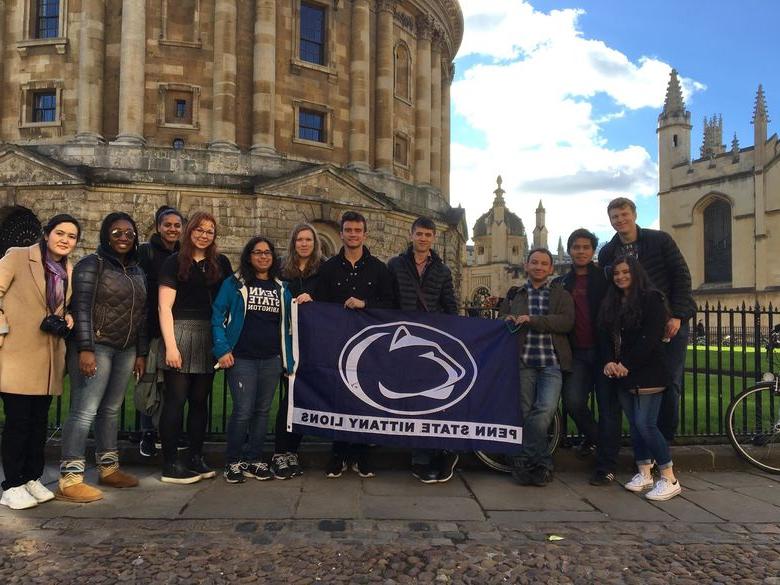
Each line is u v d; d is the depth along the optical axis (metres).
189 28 26.11
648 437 5.84
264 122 26.11
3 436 5.22
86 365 5.31
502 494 5.86
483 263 67.31
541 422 6.21
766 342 9.61
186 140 25.61
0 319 5.12
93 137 24.41
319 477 6.34
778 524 5.11
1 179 24.09
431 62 35.97
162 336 5.91
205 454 6.64
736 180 49.91
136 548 4.34
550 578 3.99
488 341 6.50
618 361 5.98
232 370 6.04
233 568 4.04
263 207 24.77
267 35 26.33
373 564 4.16
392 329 6.45
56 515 5.01
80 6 25.39
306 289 6.64
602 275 6.64
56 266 5.45
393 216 28.88
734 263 49.78
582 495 5.88
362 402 6.31
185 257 5.89
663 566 4.20
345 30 29.69
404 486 6.09
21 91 25.69
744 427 7.52
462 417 6.34
